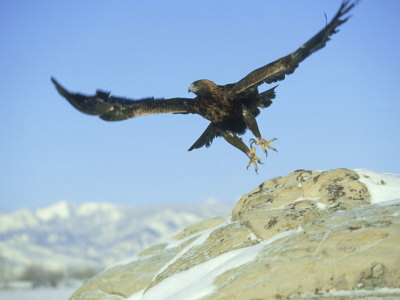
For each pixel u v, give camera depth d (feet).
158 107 26.50
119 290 38.86
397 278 20.61
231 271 24.59
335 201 28.60
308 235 24.36
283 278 22.35
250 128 25.43
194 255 30.73
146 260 41.86
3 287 312.71
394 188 28.58
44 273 355.77
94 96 25.27
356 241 22.48
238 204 34.40
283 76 23.59
